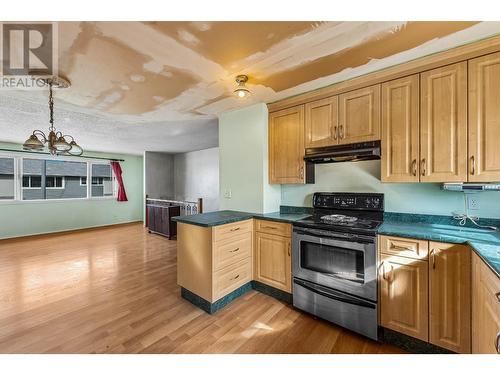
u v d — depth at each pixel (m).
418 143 1.74
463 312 1.40
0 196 4.92
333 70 1.88
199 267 2.22
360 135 2.02
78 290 2.57
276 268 2.34
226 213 2.69
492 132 1.47
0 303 2.28
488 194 1.74
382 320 1.69
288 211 2.82
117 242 4.71
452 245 1.43
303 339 1.76
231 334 1.82
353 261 1.80
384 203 2.16
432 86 1.68
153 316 2.07
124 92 2.25
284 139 2.56
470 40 1.49
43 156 5.40
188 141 5.12
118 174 6.59
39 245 4.46
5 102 2.51
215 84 2.11
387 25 1.34
